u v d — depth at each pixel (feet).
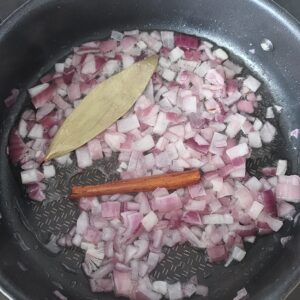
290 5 0.72
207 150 0.63
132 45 0.72
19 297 0.47
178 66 0.70
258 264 0.58
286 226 0.60
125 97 0.65
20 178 0.62
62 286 0.56
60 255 0.58
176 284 0.56
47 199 0.61
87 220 0.59
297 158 0.65
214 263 0.58
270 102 0.69
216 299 0.56
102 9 0.69
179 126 0.65
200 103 0.67
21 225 0.60
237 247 0.58
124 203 0.60
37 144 0.64
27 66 0.68
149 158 0.63
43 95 0.67
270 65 0.70
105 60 0.71
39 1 0.62
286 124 0.67
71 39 0.71
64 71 0.70
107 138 0.63
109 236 0.58
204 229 0.59
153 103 0.66
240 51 0.72
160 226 0.59
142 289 0.56
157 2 0.70
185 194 0.61
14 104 0.67
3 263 0.51
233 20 0.69
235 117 0.66
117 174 0.62
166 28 0.73
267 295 0.48
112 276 0.57
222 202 0.61
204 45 0.73
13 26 0.61
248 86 0.70
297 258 0.51
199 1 0.68
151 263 0.57
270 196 0.61
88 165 0.63
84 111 0.64
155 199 0.59
